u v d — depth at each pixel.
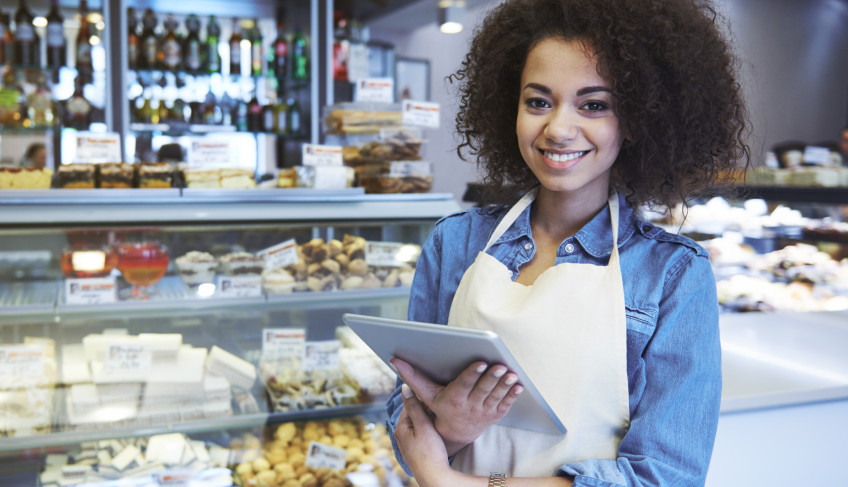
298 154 4.09
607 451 0.86
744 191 1.08
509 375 0.74
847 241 2.88
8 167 1.67
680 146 0.92
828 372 1.65
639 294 0.86
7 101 3.48
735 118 0.95
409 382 0.84
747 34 5.85
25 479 1.60
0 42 3.56
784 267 3.00
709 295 0.86
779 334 2.00
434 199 2.00
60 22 3.64
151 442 1.68
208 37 3.90
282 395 1.78
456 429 0.83
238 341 1.75
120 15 3.48
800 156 3.56
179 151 3.79
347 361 1.84
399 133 2.21
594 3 0.84
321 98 3.93
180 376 1.70
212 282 1.71
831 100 6.14
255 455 1.76
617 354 0.84
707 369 0.83
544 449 0.86
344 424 1.83
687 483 0.81
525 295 0.89
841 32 6.07
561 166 0.86
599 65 0.84
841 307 2.77
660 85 0.87
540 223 0.98
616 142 0.87
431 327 0.73
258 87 4.03
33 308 1.56
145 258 1.63
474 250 1.01
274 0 4.13
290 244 1.78
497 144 1.06
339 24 4.18
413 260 1.90
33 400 1.59
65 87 3.74
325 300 1.80
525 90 0.88
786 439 1.57
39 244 1.57
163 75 3.82
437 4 4.64
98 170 1.75
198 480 1.69
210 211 1.67
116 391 1.65
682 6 0.88
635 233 0.93
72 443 1.62
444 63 5.34
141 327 1.67
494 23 1.01
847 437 1.62
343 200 1.85
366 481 1.81
